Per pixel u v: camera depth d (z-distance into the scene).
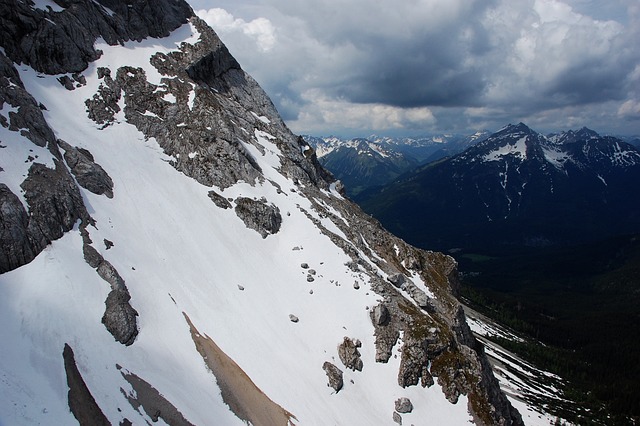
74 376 43.38
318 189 116.25
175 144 92.12
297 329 72.75
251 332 66.38
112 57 100.44
